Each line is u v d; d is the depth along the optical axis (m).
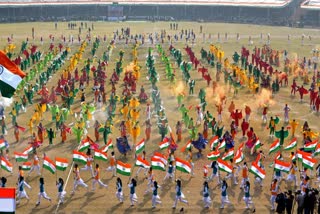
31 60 96.12
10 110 65.44
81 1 161.25
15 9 157.75
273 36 132.00
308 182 43.12
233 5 160.00
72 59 90.44
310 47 116.25
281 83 80.69
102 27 144.75
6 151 50.50
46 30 137.88
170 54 104.56
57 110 59.78
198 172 47.62
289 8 158.88
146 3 161.38
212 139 51.69
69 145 54.00
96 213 40.22
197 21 159.75
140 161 43.78
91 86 78.06
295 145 49.69
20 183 41.50
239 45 118.38
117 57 102.25
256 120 62.81
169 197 42.91
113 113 62.38
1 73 30.23
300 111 66.88
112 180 45.84
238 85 73.75
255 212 40.62
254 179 46.38
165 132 55.09
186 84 79.06
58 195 41.94
